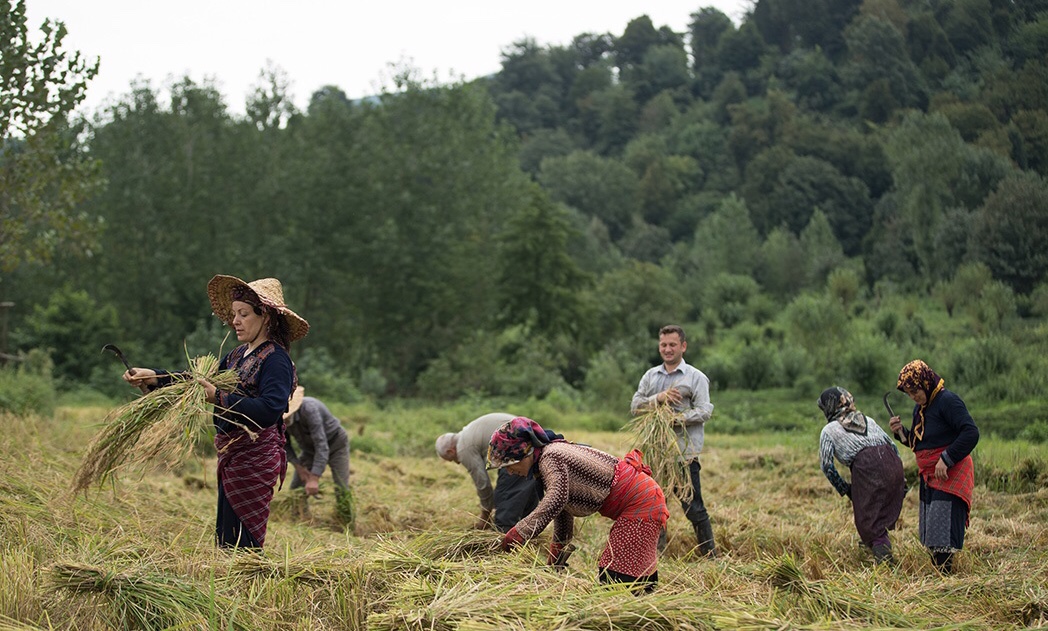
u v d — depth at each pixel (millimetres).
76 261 40156
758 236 71062
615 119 132875
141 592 4453
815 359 30219
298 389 8516
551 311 43500
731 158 102438
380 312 41656
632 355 39500
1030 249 24062
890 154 31016
